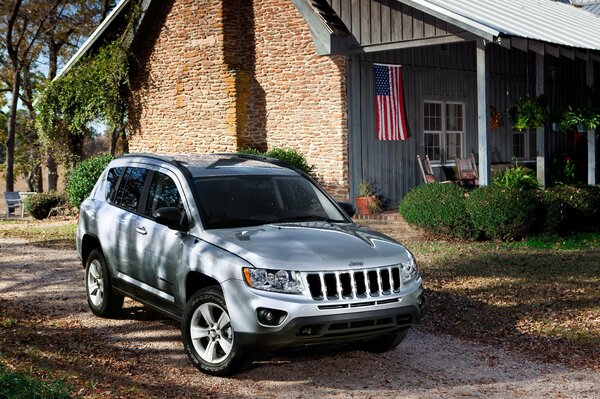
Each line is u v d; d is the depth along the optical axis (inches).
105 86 969.5
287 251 257.1
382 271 263.0
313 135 781.3
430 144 846.5
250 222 287.7
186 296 278.2
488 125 626.8
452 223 601.6
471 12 694.5
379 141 784.9
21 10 1457.9
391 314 258.7
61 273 495.5
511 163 933.2
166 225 283.7
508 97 968.9
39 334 320.2
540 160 697.0
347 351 304.8
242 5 845.2
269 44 818.8
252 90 840.9
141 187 327.9
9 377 234.5
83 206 368.8
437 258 524.1
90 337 320.8
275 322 247.0
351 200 759.1
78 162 1077.8
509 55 968.9
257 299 247.1
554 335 333.4
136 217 319.9
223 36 841.5
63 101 1020.5
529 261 506.0
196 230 280.2
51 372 256.8
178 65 908.0
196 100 887.7
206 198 291.3
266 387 257.8
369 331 257.8
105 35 1000.9
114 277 339.0
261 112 832.9
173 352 299.7
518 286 430.3
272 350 254.1
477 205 585.0
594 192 629.3
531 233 603.5
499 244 585.3
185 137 908.6
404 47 702.5
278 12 805.2
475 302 394.0
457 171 847.1
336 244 267.6
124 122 992.9
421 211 613.9
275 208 300.2
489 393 255.0
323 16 748.0
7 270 510.3
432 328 345.4
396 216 701.9
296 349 283.0
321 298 248.8
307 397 247.9
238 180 305.0
